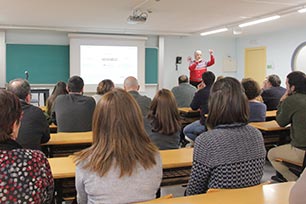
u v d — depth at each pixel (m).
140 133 1.45
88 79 9.28
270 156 3.39
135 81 3.73
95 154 1.39
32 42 8.91
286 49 8.82
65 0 5.46
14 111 1.28
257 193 1.52
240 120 1.68
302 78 3.11
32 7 6.04
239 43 10.81
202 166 1.64
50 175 1.36
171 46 10.28
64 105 3.36
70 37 9.04
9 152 1.23
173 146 2.79
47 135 2.55
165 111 2.70
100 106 1.44
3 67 8.58
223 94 1.68
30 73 8.88
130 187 1.38
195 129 4.68
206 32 9.35
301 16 6.71
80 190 1.43
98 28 8.82
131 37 9.59
